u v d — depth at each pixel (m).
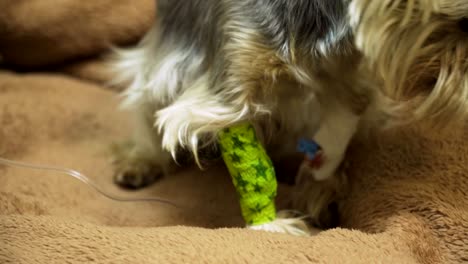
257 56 0.92
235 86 0.95
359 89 1.06
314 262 0.80
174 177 1.27
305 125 1.13
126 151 1.34
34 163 1.27
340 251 0.84
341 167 1.16
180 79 1.10
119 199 1.18
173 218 1.11
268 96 0.99
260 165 0.98
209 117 0.97
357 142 1.17
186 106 1.01
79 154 1.34
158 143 1.27
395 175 1.06
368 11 0.87
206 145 1.08
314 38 0.92
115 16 1.69
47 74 1.71
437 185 1.01
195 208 1.15
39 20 1.64
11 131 1.34
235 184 1.00
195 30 1.08
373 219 0.99
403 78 0.89
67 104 1.49
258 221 1.00
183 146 1.06
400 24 0.85
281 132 1.16
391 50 0.88
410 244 0.90
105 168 1.30
